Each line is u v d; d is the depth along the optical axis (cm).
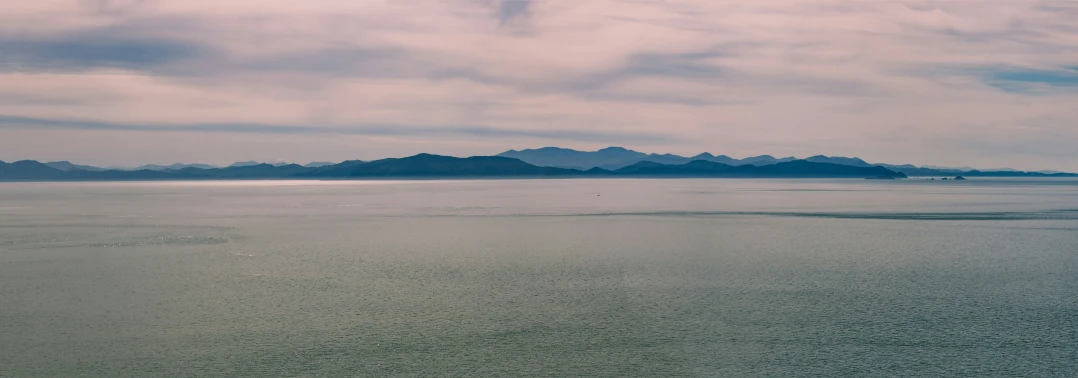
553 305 3372
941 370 2423
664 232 6912
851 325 2977
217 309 3272
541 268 4481
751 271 4344
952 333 2850
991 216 9044
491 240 6178
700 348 2675
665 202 13325
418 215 9600
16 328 2938
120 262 4712
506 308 3303
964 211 10112
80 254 5122
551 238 6341
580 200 14438
